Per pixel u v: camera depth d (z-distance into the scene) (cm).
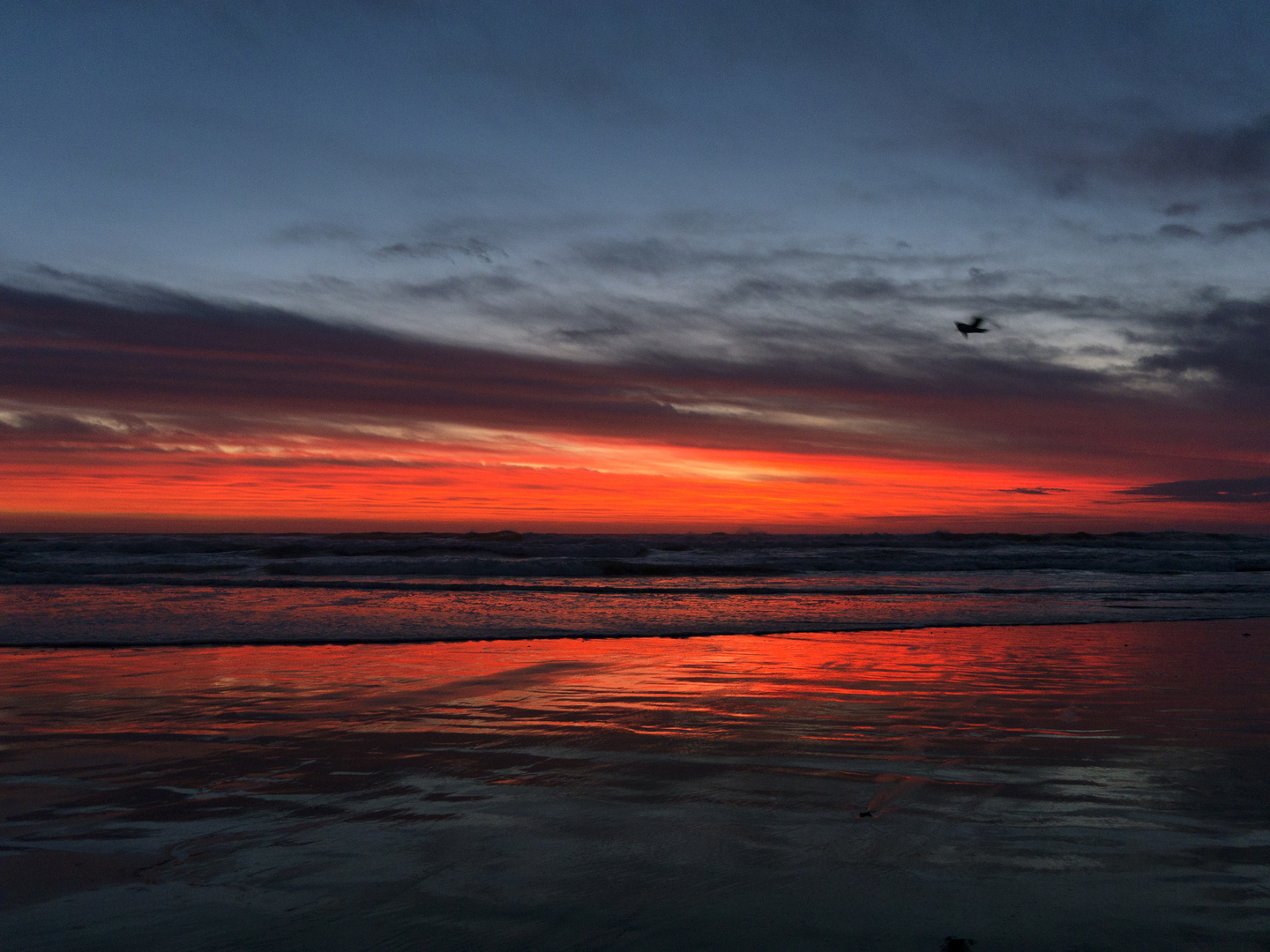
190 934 262
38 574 1758
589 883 302
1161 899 288
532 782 436
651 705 637
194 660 851
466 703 642
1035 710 623
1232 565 2525
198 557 2530
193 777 445
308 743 519
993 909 280
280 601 1387
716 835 354
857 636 1068
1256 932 264
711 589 1727
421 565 2175
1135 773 455
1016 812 387
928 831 360
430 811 388
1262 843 346
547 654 904
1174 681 757
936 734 546
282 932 264
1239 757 490
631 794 415
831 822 372
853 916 275
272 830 361
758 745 518
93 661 841
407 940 258
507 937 260
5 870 315
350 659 861
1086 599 1564
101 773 452
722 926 267
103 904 284
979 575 2289
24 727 561
